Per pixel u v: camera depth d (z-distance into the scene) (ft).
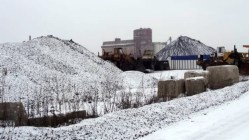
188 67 208.95
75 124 44.27
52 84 90.94
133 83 116.06
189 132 36.91
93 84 103.45
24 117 47.29
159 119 46.73
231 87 81.15
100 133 38.22
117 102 67.21
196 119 44.62
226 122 40.52
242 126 37.99
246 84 84.02
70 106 64.34
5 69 90.58
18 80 84.94
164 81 78.59
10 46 116.88
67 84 94.73
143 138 36.11
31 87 83.25
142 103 67.10
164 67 200.44
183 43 256.73
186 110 53.62
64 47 141.59
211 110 51.65
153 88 97.81
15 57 105.60
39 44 132.16
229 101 60.59
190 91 80.18
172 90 77.56
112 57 186.80
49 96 71.92
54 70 107.65
